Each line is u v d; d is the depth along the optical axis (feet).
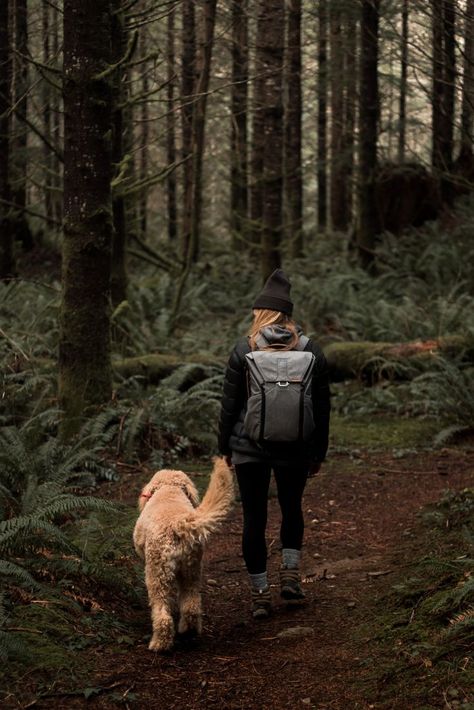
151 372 33.53
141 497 15.28
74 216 24.32
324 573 17.62
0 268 45.27
